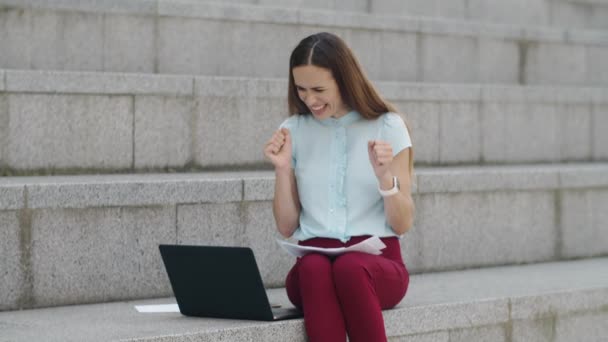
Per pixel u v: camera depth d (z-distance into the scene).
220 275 4.24
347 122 4.50
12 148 5.63
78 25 6.50
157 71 6.78
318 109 4.33
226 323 4.23
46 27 6.41
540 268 6.27
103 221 4.90
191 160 6.16
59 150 5.76
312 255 4.19
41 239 4.75
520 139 7.64
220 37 6.99
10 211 4.67
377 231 4.41
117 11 6.62
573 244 6.75
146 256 5.02
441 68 8.04
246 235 5.32
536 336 5.22
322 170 4.47
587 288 5.45
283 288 5.41
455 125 7.22
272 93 6.41
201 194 5.17
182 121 6.12
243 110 6.31
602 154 8.21
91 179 5.28
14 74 5.61
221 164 6.25
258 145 6.38
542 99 7.77
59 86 5.73
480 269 6.21
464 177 6.14
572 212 6.74
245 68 7.09
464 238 6.17
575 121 8.02
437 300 4.91
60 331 4.09
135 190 4.98
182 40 6.86
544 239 6.59
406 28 7.83
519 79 8.52
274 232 5.41
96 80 5.84
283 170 4.42
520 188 6.44
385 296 4.29
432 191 5.98
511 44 8.45
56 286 4.78
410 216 4.36
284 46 7.24
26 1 6.34
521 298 5.13
